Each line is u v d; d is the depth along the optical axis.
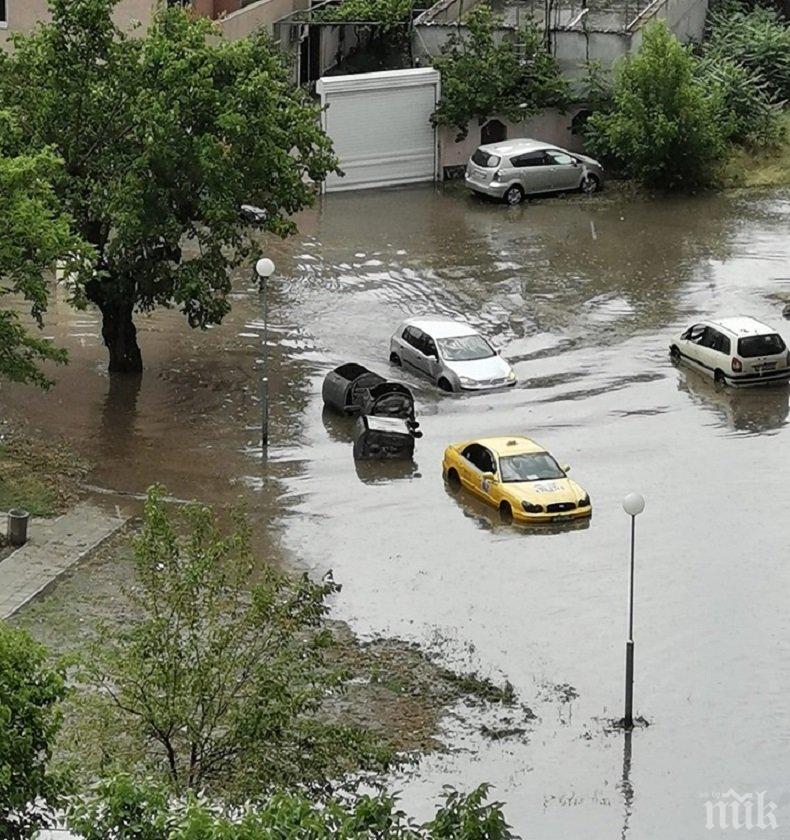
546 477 50.91
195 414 58.03
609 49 87.94
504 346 64.56
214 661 31.75
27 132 57.56
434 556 47.53
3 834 26.36
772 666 41.25
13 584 44.97
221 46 58.56
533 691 40.19
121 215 55.12
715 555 47.16
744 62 93.12
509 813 35.28
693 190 85.06
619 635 42.78
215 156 56.19
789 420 57.88
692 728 38.62
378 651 41.94
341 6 93.06
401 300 69.69
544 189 84.31
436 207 83.31
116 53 57.97
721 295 70.06
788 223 79.94
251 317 67.69
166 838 24.19
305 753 31.17
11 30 78.44
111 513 49.94
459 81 86.50
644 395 59.94
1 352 52.81
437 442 56.09
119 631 39.53
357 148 85.56
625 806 35.62
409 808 35.28
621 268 73.50
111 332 60.59
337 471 53.75
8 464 53.09
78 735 33.25
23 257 52.50
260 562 46.72
